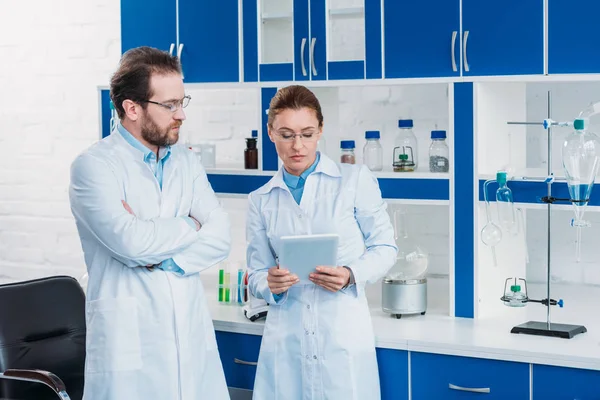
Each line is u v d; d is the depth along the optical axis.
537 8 2.82
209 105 3.98
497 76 2.89
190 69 3.37
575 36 2.78
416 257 3.06
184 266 2.57
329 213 2.71
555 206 2.86
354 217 2.77
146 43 3.42
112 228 2.44
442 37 2.96
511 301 2.90
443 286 3.50
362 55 3.23
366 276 2.68
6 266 4.49
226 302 3.34
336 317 2.67
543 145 3.44
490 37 2.89
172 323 2.54
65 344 3.09
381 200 2.81
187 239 2.54
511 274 3.26
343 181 2.73
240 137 3.93
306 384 2.70
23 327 3.01
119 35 4.09
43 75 4.29
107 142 2.57
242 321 3.04
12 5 4.32
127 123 2.56
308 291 2.70
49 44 4.26
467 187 2.98
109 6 4.11
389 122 3.66
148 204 2.56
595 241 3.44
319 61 3.15
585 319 2.99
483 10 2.89
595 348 2.64
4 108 4.40
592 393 2.57
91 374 2.53
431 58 2.99
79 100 4.22
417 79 3.01
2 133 4.41
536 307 3.18
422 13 2.98
